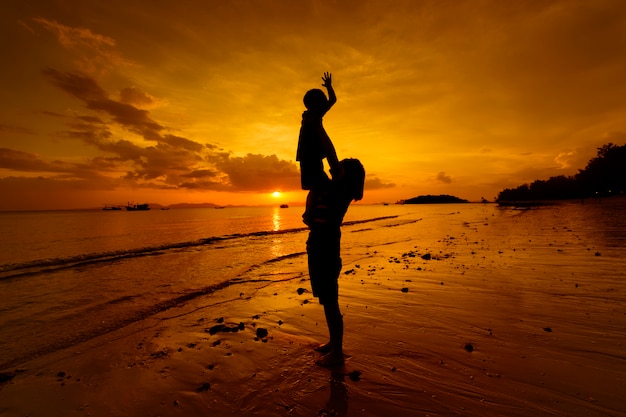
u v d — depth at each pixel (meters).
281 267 8.15
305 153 2.83
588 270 6.14
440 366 2.66
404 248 11.12
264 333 3.63
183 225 34.44
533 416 1.95
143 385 2.56
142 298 5.43
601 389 2.22
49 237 21.77
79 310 4.79
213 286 6.16
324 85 2.97
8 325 4.15
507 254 8.54
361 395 2.28
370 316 3.97
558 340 3.09
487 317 3.84
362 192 2.96
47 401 2.37
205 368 2.83
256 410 2.16
